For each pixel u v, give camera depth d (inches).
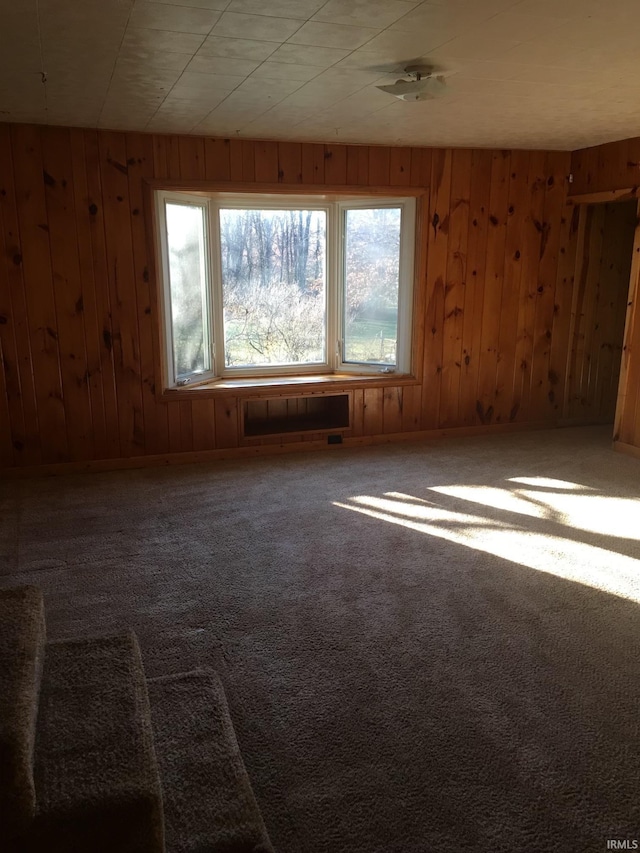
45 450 178.1
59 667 71.8
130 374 181.2
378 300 211.8
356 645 97.4
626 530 140.5
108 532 139.3
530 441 213.5
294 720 81.3
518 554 128.6
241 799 64.8
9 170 161.6
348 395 205.0
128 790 53.7
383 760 74.9
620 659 94.3
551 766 74.1
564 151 210.7
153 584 116.2
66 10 89.6
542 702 85.0
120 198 171.2
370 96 137.1
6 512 150.9
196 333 198.2
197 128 166.2
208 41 102.7
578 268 221.8
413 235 202.1
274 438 198.8
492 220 208.2
